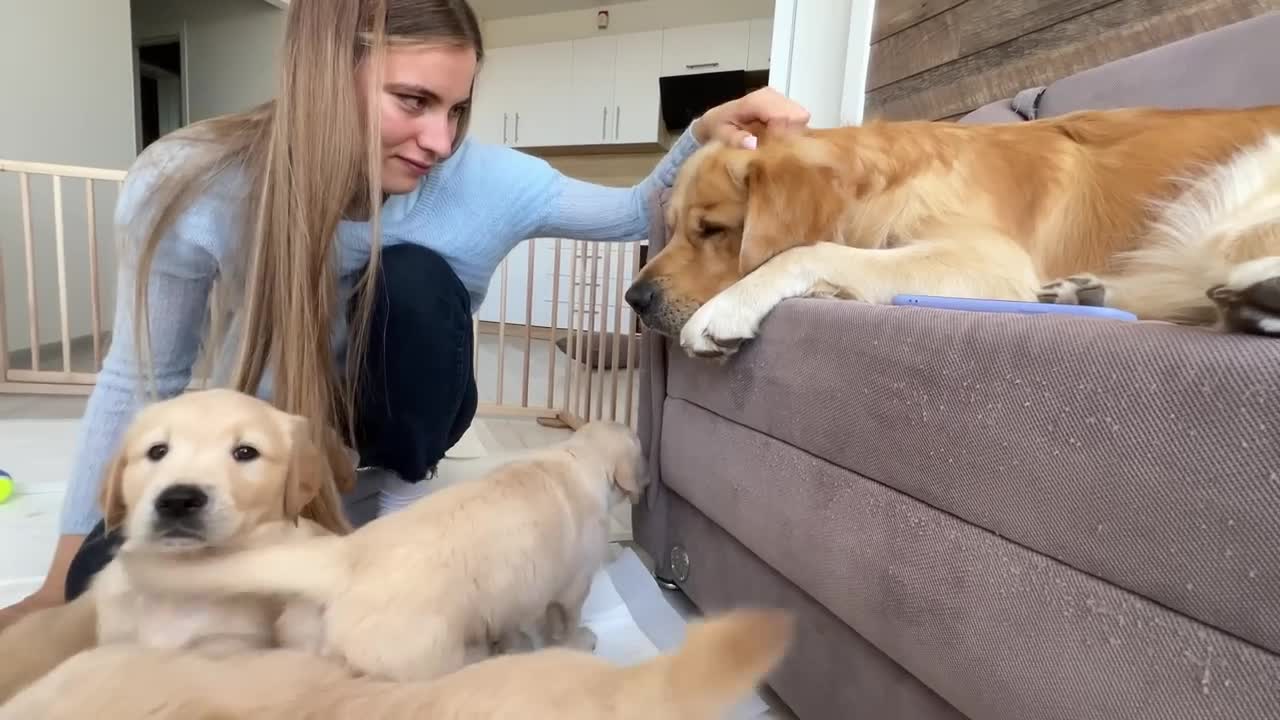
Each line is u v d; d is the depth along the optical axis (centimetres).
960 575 65
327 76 110
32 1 392
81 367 379
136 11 588
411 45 112
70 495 113
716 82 586
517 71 666
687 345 111
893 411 74
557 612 113
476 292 156
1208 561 46
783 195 125
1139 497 50
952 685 66
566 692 55
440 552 88
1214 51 146
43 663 84
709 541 126
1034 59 207
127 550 88
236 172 117
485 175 142
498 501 100
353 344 126
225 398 97
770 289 104
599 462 125
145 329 113
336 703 59
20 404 294
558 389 381
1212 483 46
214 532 87
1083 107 172
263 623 90
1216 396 46
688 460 126
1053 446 57
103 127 439
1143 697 50
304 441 101
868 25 278
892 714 78
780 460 96
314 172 111
